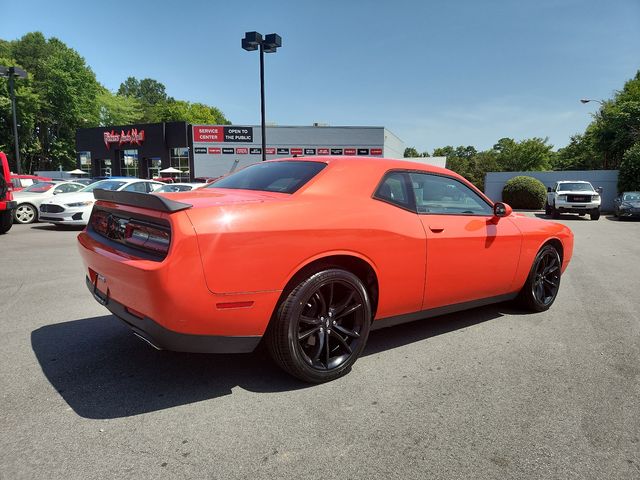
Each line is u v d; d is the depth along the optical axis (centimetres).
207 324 246
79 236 338
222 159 3856
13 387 277
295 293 269
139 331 263
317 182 302
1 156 1024
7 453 210
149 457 209
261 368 312
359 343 304
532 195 2600
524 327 415
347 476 199
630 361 337
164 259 236
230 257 244
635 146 2644
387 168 335
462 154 12619
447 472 203
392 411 257
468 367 321
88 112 6106
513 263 412
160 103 10162
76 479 192
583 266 753
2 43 6450
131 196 263
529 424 246
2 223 1048
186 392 275
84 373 299
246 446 220
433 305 354
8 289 529
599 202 1872
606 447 226
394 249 312
